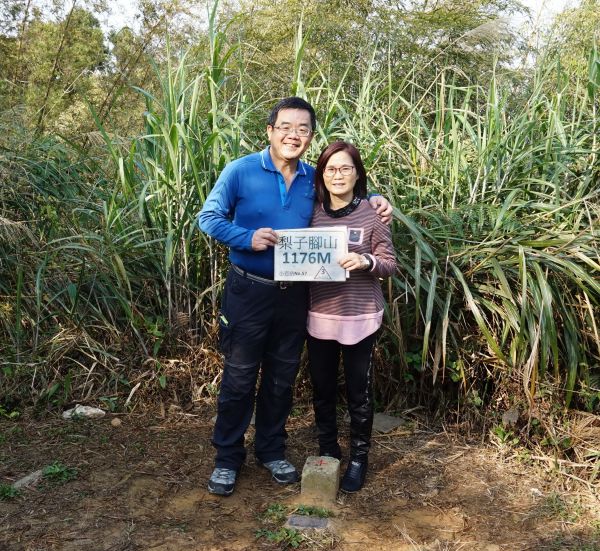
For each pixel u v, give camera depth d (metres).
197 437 3.39
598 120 4.13
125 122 5.75
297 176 2.76
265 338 2.82
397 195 3.84
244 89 4.71
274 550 2.48
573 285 3.53
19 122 5.06
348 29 7.69
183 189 3.84
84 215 4.27
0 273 4.04
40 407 3.62
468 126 4.22
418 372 3.70
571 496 2.92
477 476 3.08
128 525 2.62
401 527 2.65
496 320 3.49
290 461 3.19
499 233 3.66
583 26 5.27
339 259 2.63
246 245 2.62
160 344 3.84
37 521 2.62
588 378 3.41
